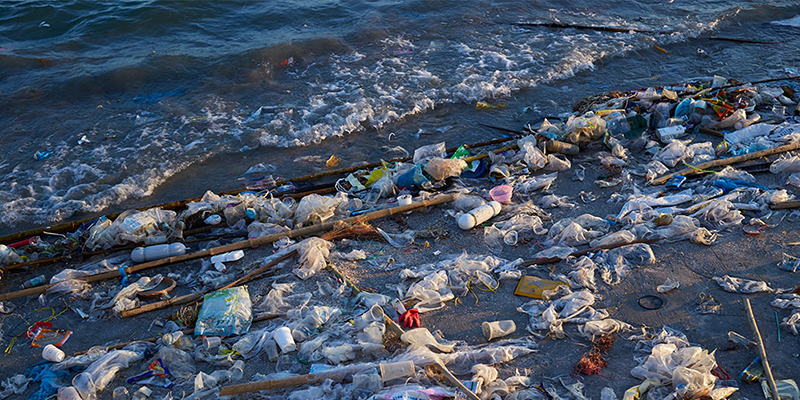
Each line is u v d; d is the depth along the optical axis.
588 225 7.46
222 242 7.73
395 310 6.20
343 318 6.17
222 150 10.14
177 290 6.82
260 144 10.35
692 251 6.89
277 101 11.70
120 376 5.57
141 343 5.96
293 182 9.13
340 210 8.23
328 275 6.90
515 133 10.60
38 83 12.00
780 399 4.84
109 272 7.02
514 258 7.09
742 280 6.34
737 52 13.81
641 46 14.21
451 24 15.28
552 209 8.06
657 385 5.06
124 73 12.26
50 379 5.51
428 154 9.43
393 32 14.71
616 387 5.14
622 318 5.96
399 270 6.96
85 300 6.70
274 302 6.42
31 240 7.78
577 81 12.64
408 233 7.62
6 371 5.73
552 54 13.70
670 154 8.99
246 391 5.13
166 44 13.76
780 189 8.02
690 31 14.94
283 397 5.14
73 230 8.13
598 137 9.58
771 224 7.26
